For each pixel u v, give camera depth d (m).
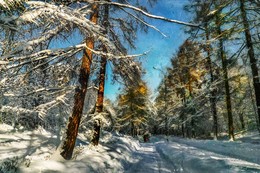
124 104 34.53
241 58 11.78
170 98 34.25
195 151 12.83
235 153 10.73
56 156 6.70
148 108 36.16
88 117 11.76
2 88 5.71
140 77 10.95
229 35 9.98
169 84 30.41
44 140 9.25
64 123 9.72
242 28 9.88
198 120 30.30
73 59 8.34
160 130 67.25
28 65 6.30
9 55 4.32
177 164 9.77
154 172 8.70
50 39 6.50
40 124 10.93
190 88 26.09
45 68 6.90
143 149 20.08
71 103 8.66
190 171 7.70
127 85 12.21
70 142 7.06
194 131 31.20
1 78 5.45
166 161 11.76
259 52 11.35
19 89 6.79
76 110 7.40
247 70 12.34
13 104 7.26
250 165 6.74
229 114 18.94
